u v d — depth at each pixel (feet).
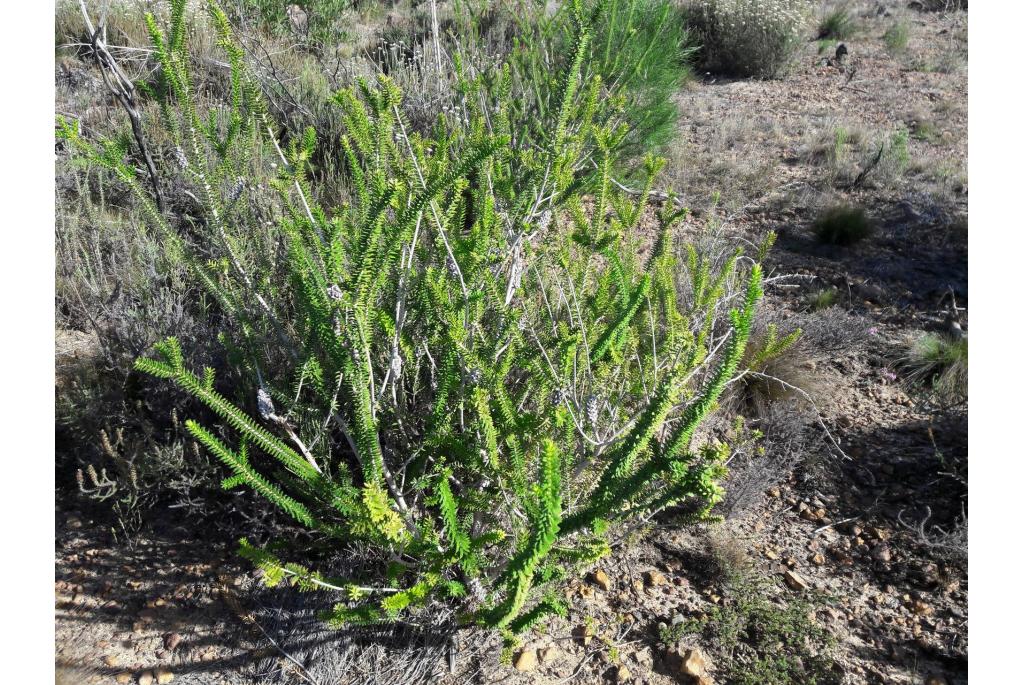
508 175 9.02
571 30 10.00
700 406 5.36
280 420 5.97
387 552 7.04
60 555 8.36
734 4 27.68
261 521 8.26
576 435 7.18
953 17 34.12
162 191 12.61
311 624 7.52
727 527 9.27
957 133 22.02
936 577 8.59
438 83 13.70
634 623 7.81
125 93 12.12
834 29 32.50
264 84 16.92
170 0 6.21
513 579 5.23
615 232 7.70
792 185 18.78
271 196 9.32
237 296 7.48
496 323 7.52
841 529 9.39
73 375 9.96
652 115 16.80
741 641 7.71
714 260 12.92
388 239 6.32
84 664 7.18
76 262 11.81
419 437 7.79
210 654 7.34
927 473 10.23
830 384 11.98
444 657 7.26
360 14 26.73
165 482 8.70
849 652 7.64
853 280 14.94
